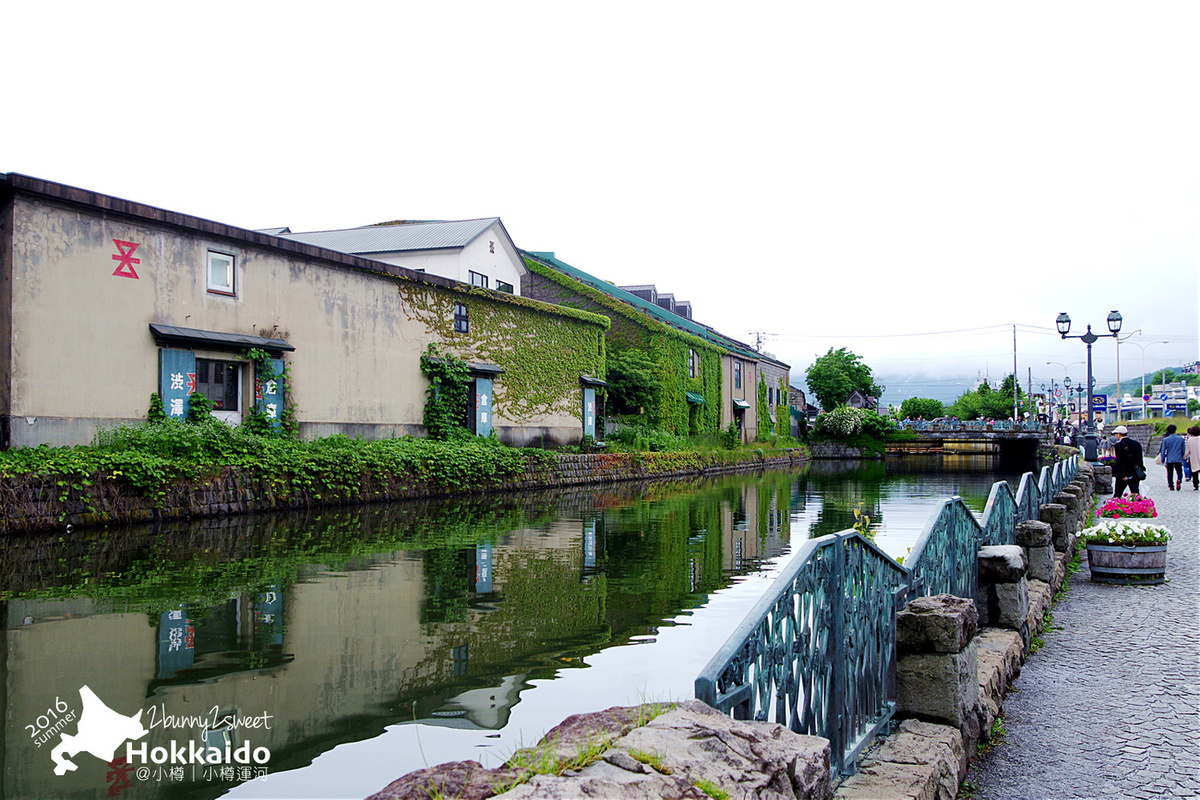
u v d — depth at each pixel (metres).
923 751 3.19
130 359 13.22
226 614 6.39
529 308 24.55
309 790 3.48
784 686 2.66
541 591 7.54
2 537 9.89
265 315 15.79
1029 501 8.70
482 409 22.12
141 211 13.30
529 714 4.36
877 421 54.38
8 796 3.41
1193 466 17.72
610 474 24.48
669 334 34.12
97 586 7.39
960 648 3.57
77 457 11.15
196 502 12.28
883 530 12.81
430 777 1.84
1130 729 4.05
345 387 17.67
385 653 5.43
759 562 9.41
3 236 11.73
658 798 1.68
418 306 19.98
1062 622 6.36
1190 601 7.06
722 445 37.25
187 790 3.48
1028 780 3.48
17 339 11.66
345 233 30.06
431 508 15.09
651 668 5.16
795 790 2.00
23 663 5.07
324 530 11.48
